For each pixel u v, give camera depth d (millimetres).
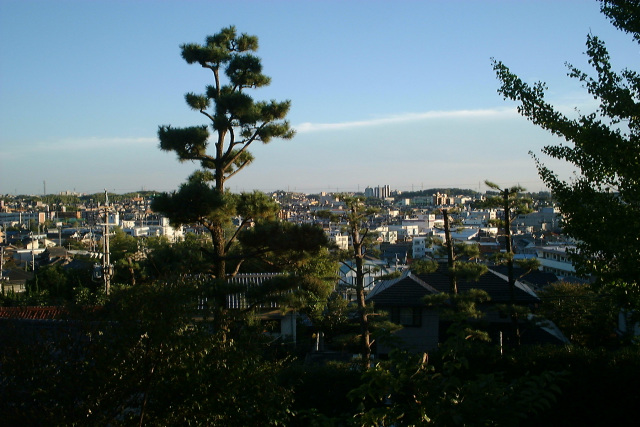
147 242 59656
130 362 6305
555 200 8508
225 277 13789
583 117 7840
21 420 5676
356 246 16656
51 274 40625
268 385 7055
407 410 4703
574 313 23703
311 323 27984
